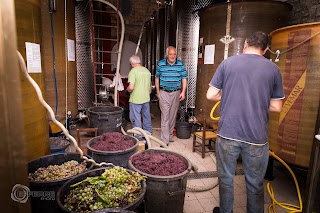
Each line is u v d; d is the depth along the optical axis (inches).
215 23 124.8
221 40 122.1
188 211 79.7
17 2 65.8
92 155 82.4
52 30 124.9
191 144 146.6
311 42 73.9
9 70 18.8
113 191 50.4
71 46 143.7
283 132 84.5
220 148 67.4
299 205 81.4
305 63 75.9
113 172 54.9
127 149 81.0
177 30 169.0
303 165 80.5
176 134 161.6
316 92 74.5
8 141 19.4
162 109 141.4
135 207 47.6
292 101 80.5
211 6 123.9
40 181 53.9
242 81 62.0
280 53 84.2
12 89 19.1
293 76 79.6
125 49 283.3
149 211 65.4
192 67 167.6
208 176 103.6
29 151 72.9
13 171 20.0
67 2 137.1
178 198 65.3
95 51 162.9
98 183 51.9
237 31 118.0
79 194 49.0
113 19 253.3
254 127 61.6
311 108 76.1
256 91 60.8
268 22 115.9
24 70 35.4
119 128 127.0
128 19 280.2
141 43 292.4
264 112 62.2
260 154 63.1
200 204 83.9
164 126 142.9
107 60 205.6
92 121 123.1
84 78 163.2
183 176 63.2
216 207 79.2
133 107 139.9
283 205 81.2
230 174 67.3
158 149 81.6
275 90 63.7
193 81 169.2
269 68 61.0
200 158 124.1
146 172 65.4
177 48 170.6
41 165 67.9
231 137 64.2
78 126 168.7
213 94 69.6
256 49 64.2
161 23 217.2
